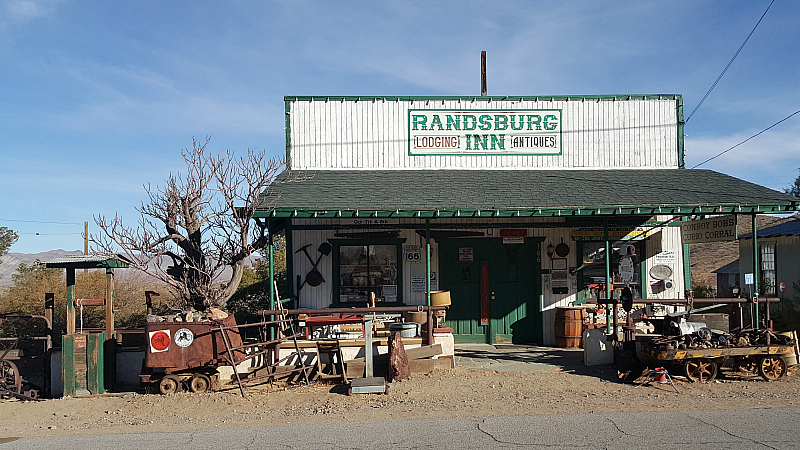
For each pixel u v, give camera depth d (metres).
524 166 14.47
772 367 9.35
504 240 13.43
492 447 5.85
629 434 6.21
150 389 9.70
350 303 13.21
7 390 9.64
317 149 14.29
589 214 11.02
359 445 6.03
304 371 9.80
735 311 11.06
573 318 12.74
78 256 10.59
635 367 9.83
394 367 9.66
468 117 14.48
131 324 16.30
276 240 20.22
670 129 14.56
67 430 7.35
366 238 13.27
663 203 11.11
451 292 13.42
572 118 14.52
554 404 7.91
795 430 6.28
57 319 16.05
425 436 6.31
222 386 9.69
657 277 13.38
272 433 6.66
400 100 14.44
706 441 5.90
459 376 9.95
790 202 10.89
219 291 13.16
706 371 9.25
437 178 13.27
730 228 11.25
